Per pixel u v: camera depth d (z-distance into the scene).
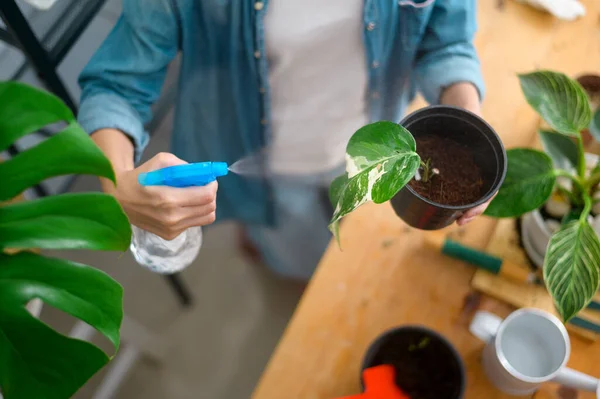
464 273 1.00
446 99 1.04
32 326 0.57
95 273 0.58
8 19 1.03
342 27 1.05
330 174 1.31
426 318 0.97
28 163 0.55
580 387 0.86
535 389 0.91
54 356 0.57
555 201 0.96
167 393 1.68
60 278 0.58
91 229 0.57
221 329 1.76
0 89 0.53
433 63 1.08
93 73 1.03
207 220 0.85
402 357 0.92
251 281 1.82
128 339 1.58
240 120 1.21
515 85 1.14
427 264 1.01
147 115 1.11
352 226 1.03
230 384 1.69
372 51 1.09
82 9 1.19
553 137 0.96
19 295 0.57
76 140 0.55
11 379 0.57
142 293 1.80
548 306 0.97
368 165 0.67
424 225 0.84
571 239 0.85
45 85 1.19
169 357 1.73
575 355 0.95
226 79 1.13
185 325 1.77
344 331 0.96
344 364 0.95
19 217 0.56
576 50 1.18
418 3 1.02
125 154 0.97
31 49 1.09
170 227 0.83
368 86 1.16
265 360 1.72
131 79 1.04
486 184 0.82
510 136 1.10
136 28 1.01
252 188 1.35
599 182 0.91
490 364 0.91
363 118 1.21
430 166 0.83
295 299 1.78
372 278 1.00
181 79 1.15
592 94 1.04
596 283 0.83
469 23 1.07
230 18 1.02
